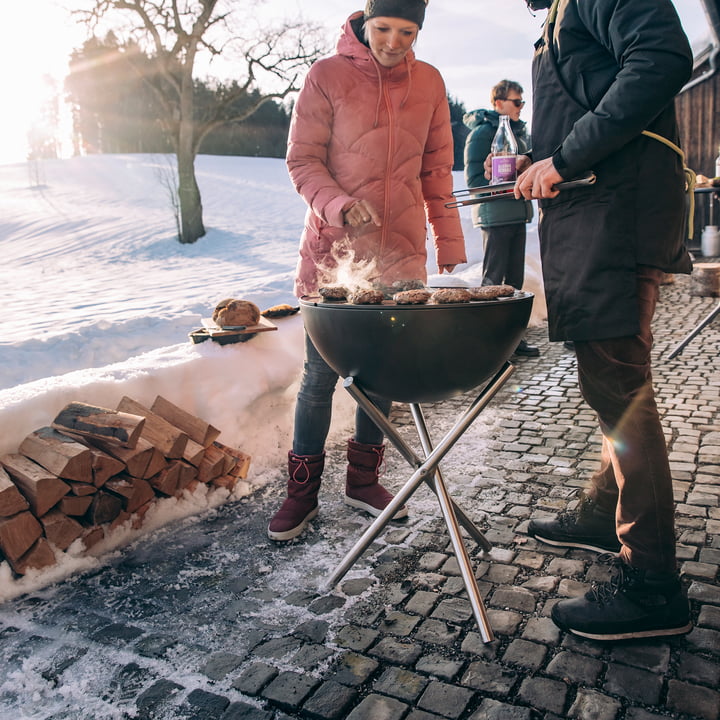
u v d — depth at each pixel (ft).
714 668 4.99
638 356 5.31
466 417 6.04
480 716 4.63
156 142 157.79
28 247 53.16
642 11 4.57
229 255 49.29
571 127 5.27
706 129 33.86
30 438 7.16
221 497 8.39
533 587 6.24
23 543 6.41
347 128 7.25
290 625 5.79
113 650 5.49
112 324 17.52
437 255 8.56
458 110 98.17
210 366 9.36
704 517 7.41
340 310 5.24
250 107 64.08
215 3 57.72
